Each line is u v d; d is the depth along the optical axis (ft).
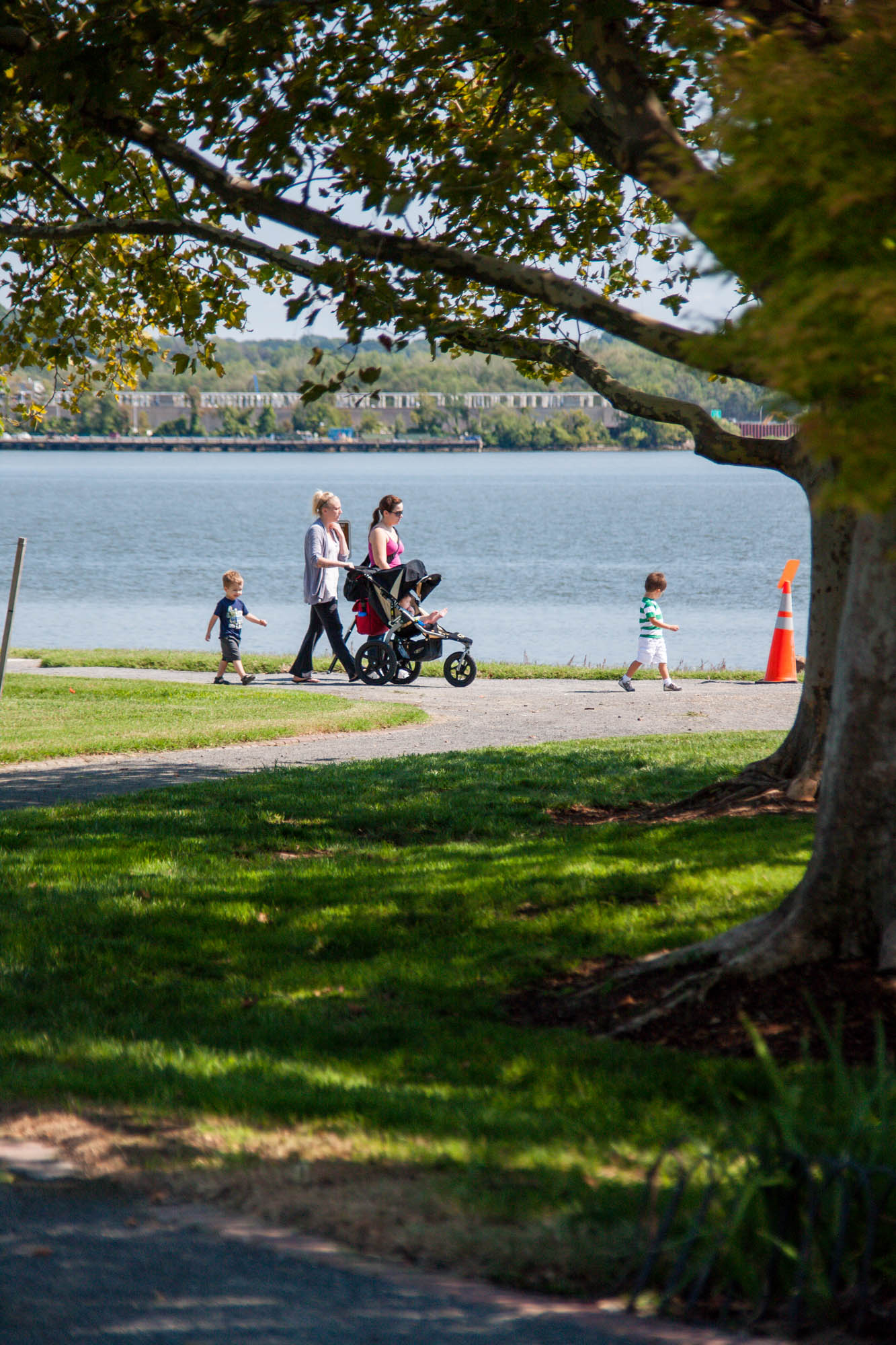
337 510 198.70
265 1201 42.60
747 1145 40.60
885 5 38.73
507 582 449.89
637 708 175.42
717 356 37.76
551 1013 66.39
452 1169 45.11
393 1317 35.47
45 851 96.94
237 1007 68.03
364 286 78.43
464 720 165.07
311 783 121.60
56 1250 39.50
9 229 92.68
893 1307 35.42
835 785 64.59
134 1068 56.24
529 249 111.75
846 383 34.32
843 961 63.77
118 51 79.46
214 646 285.64
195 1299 36.37
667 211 119.24
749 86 39.09
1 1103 51.93
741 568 510.17
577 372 93.45
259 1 82.07
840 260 36.68
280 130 80.33
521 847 96.17
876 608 62.54
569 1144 47.57
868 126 36.96
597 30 72.84
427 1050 61.11
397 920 81.41
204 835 102.94
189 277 125.39
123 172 112.57
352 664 199.93
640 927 76.64
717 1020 61.77
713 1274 37.37
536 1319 35.53
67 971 72.95
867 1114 42.65
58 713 164.55
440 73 88.89
